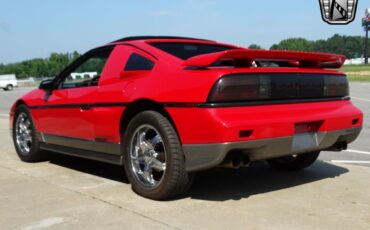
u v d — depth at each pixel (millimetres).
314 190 4469
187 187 4047
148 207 3936
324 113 4262
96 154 4875
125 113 4387
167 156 3926
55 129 5438
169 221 3574
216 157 3652
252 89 3807
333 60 4543
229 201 4098
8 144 7508
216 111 3639
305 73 4207
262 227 3426
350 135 4566
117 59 4664
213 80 3662
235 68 3803
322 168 5496
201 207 3926
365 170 5375
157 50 4402
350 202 4062
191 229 3395
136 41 4734
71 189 4562
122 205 4000
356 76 47344
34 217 3738
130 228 3441
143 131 4223
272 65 4652
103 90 4637
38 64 98625
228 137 3594
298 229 3387
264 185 4672
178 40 4977
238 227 3428
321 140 4254
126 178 5016
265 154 3889
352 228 3412
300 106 4133
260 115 3807
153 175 4242
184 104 3789
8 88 44281
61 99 5238
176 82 3910
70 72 5277
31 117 5844
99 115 4672
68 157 6309
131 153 4324
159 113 4062
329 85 4410
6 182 4902
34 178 5066
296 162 5195
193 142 3766
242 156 3779
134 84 4309
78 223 3578
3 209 3957
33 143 5852
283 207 3916
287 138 3920
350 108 4582
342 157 6371
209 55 3715
